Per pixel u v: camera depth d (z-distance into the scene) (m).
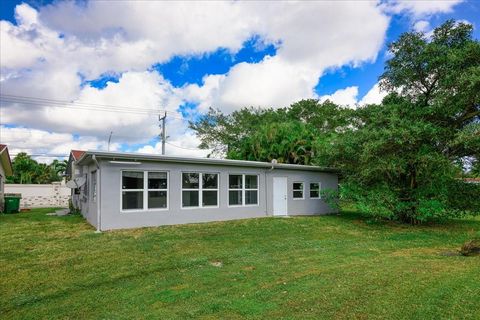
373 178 13.48
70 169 23.02
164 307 4.33
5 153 18.95
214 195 13.21
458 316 3.85
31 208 22.22
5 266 6.49
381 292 4.72
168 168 11.96
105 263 6.70
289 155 21.44
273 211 15.12
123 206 11.03
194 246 8.38
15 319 4.09
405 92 13.72
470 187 12.74
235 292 4.88
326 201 16.23
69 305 4.50
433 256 7.36
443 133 12.01
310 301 4.41
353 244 8.86
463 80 10.63
